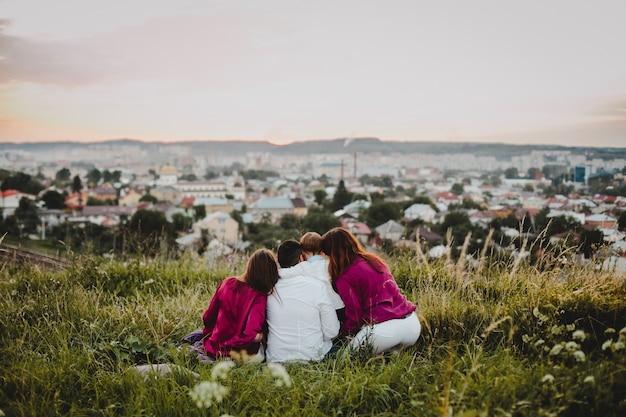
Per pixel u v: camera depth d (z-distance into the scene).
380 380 3.07
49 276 6.07
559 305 3.86
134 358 3.72
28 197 88.69
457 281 4.86
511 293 4.76
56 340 3.96
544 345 3.40
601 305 3.79
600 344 3.43
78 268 6.24
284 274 3.88
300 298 3.75
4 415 2.85
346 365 3.27
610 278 4.62
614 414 2.47
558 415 2.56
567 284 4.73
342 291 3.88
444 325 4.03
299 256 4.11
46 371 3.30
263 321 3.79
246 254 7.75
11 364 3.46
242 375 3.27
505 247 5.56
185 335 4.34
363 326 3.83
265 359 3.82
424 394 2.81
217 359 3.52
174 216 81.19
